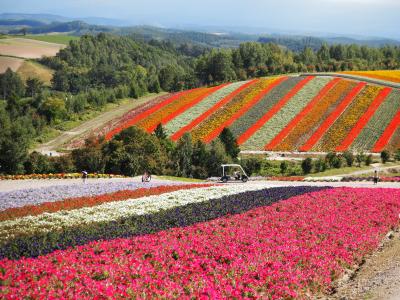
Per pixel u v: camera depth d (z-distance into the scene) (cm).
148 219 2358
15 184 4303
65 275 1461
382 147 6756
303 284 1644
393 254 2100
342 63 14550
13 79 15838
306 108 8094
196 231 2114
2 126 8344
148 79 15438
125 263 1625
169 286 1453
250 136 7312
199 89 10025
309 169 5897
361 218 2570
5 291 1302
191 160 5906
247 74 14600
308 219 2444
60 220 2434
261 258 1792
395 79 9581
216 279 1570
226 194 3212
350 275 1869
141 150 5494
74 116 10106
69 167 5344
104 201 3023
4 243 1808
